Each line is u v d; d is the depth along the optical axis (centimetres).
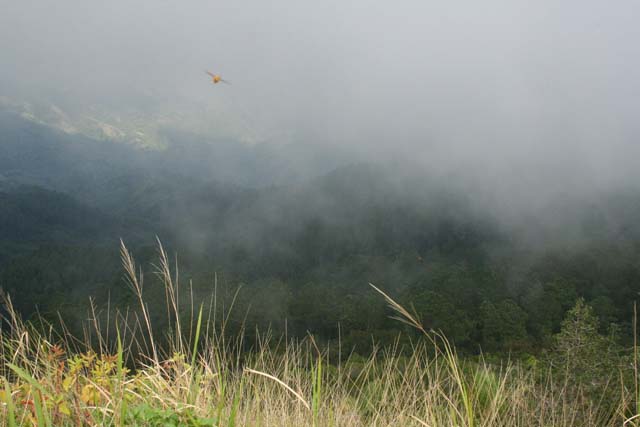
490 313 4366
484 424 246
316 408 193
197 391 211
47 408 191
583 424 307
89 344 234
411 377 273
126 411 187
